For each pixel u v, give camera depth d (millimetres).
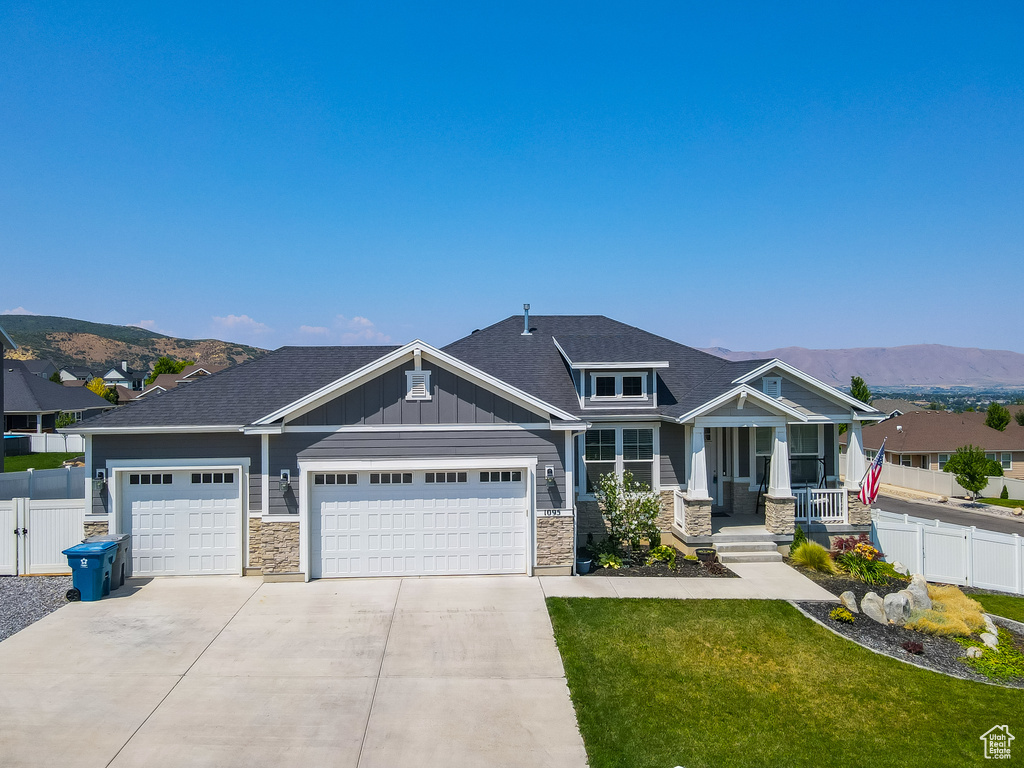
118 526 15062
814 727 9148
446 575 15320
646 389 18891
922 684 10531
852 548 16516
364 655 11141
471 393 15242
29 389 49281
